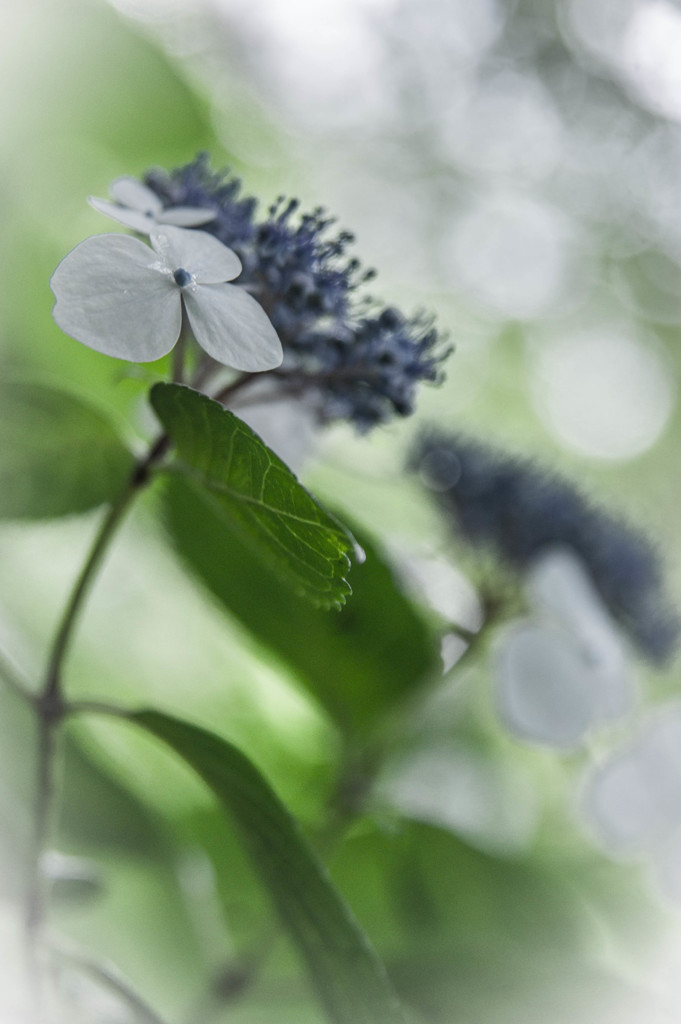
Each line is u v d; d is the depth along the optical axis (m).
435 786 0.50
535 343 1.53
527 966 0.42
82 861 0.43
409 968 0.42
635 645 0.49
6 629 0.44
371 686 0.44
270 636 0.44
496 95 1.54
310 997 0.42
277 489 0.34
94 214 0.61
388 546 0.46
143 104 0.62
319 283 0.37
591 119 1.57
